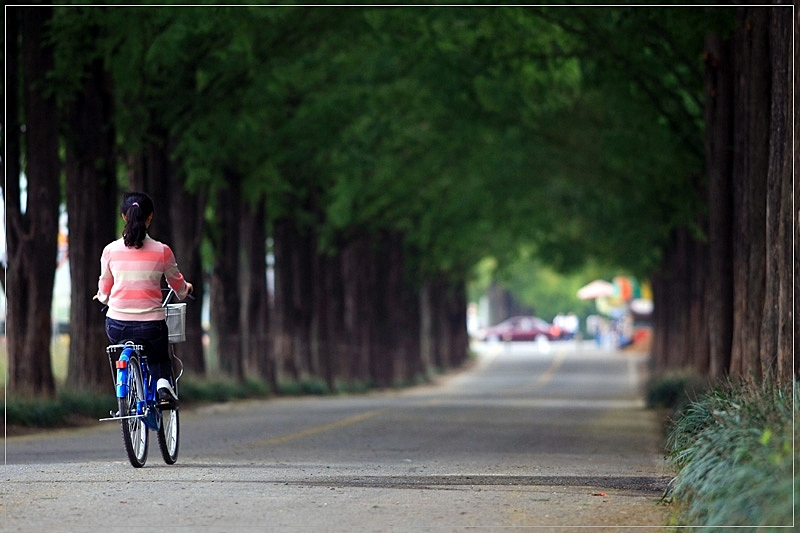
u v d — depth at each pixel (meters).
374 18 78.31
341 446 44.78
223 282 98.56
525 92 89.88
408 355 168.50
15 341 61.34
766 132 48.56
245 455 39.88
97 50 62.97
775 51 38.03
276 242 116.50
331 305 135.88
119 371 32.31
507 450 44.06
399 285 158.12
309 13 74.50
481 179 120.62
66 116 68.25
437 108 97.38
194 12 64.25
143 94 69.81
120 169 83.56
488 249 184.12
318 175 102.44
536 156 103.38
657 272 151.00
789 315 35.31
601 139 90.56
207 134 73.94
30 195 61.75
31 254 61.44
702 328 93.25
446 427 57.28
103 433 53.78
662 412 74.56
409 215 134.50
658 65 72.94
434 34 83.19
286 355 117.06
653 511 24.89
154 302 32.69
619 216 108.00
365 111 94.81
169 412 35.22
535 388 156.62
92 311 68.75
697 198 82.69
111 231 69.62
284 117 87.75
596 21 71.44
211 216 104.94
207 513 24.30
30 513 24.31
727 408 27.39
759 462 20.80
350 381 135.75
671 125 77.00
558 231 135.50
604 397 117.81
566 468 36.38
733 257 61.69
